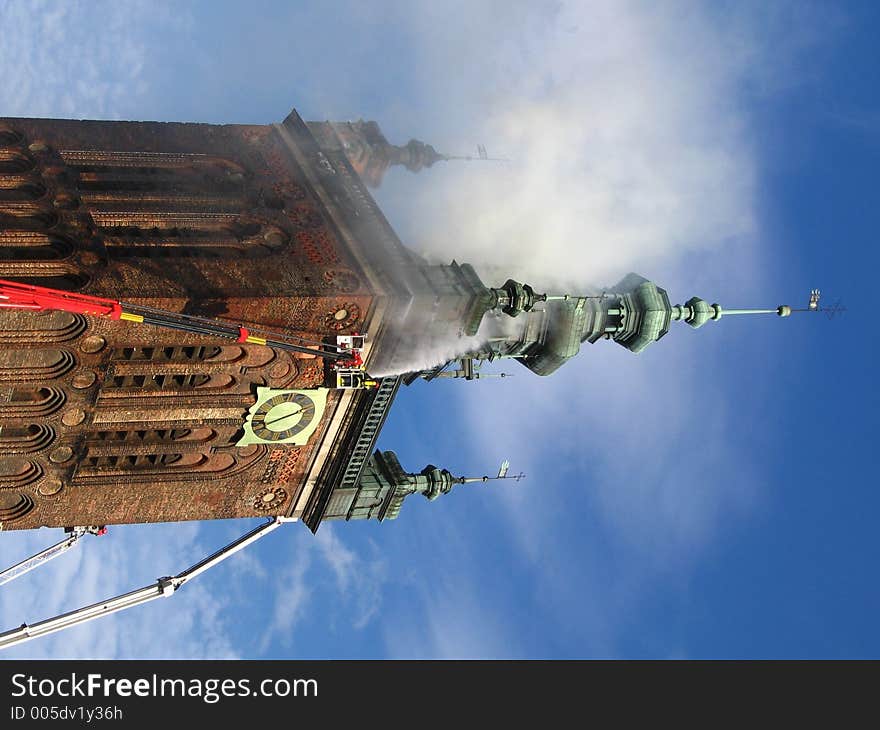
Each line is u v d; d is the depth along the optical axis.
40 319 37.28
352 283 41.22
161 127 46.00
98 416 41.19
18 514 44.22
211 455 44.66
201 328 38.41
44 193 40.75
